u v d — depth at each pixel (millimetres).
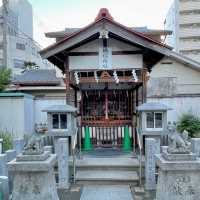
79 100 9578
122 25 8000
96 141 9625
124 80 8461
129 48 8750
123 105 9641
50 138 8102
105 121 9492
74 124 8320
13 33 34719
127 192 6273
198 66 15883
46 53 8250
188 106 11758
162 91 16203
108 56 8695
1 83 12695
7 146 8164
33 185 4672
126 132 9398
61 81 16922
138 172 7227
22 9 37531
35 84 16688
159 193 4781
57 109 7762
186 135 7492
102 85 9594
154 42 8141
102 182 6883
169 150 4625
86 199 5871
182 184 4480
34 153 4742
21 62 35156
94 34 8188
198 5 35781
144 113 7750
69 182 6848
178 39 36312
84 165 7441
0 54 33812
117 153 8820
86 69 8664
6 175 5668
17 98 10312
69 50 8656
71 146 8203
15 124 10297
